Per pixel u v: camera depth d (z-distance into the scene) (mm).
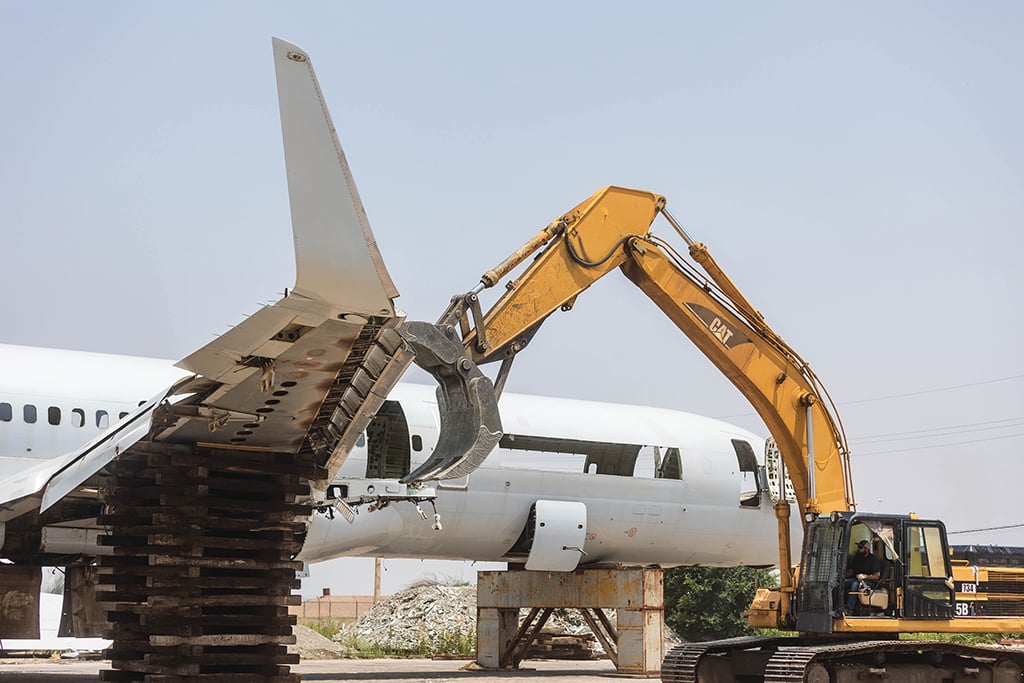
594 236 20266
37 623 21016
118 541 16234
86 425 22750
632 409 31281
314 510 18672
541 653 37781
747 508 31234
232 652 16453
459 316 18391
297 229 11070
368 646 44219
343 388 15273
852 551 19484
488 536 28297
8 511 17578
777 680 17812
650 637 28188
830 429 21328
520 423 28281
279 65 10578
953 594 19375
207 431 15844
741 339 21156
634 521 29812
